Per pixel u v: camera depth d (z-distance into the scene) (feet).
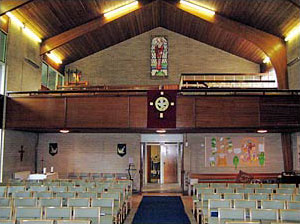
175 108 35.37
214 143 45.83
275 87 46.55
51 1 36.86
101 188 28.45
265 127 35.45
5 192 27.32
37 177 37.81
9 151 38.01
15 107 36.78
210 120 35.37
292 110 35.27
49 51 45.50
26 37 41.37
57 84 52.75
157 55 56.18
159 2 46.65
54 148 46.68
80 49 52.16
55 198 22.77
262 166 45.03
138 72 55.88
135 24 51.78
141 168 46.09
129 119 35.70
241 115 35.35
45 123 36.29
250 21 42.37
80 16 42.78
